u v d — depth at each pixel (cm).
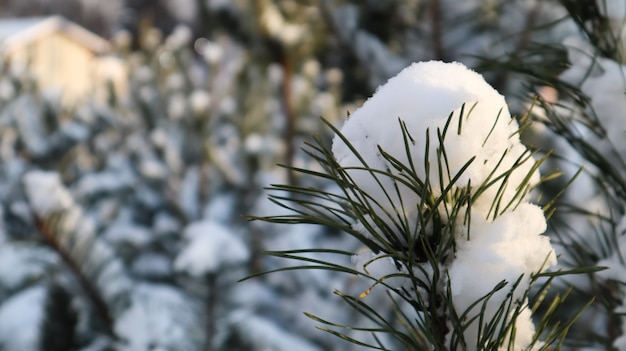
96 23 2408
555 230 75
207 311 226
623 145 72
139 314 217
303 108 274
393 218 55
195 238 235
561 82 74
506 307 56
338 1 205
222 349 227
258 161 277
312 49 227
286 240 250
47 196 192
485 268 55
